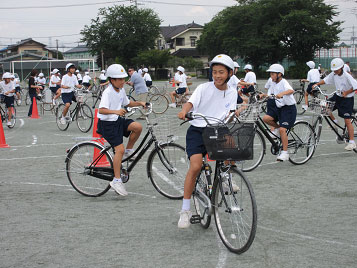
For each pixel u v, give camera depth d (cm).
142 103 615
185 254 425
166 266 397
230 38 6138
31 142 1173
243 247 412
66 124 1406
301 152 827
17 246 451
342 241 454
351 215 535
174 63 7300
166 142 607
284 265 396
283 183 690
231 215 439
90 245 452
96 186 659
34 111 1833
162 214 552
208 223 483
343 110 888
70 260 414
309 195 622
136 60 7350
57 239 470
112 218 539
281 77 785
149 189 673
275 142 804
